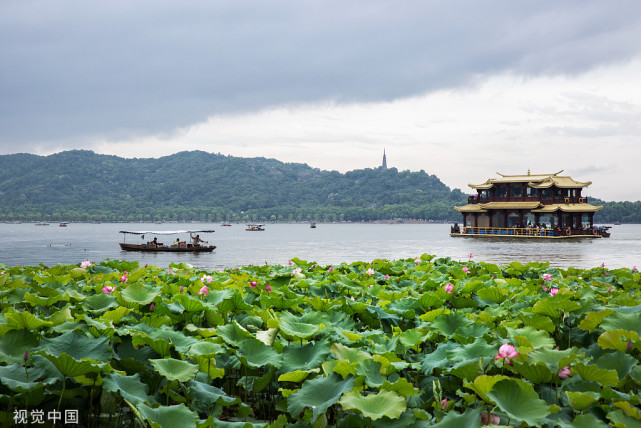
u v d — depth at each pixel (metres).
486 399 3.62
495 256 41.19
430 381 4.36
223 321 5.91
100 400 3.93
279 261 41.81
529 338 4.92
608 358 4.42
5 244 78.50
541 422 3.34
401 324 6.52
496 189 83.38
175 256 49.59
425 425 3.44
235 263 40.09
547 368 3.98
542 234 74.81
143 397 3.81
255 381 4.42
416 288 9.20
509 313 6.44
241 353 4.60
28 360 3.85
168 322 5.61
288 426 3.70
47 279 8.35
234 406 4.82
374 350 4.72
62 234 135.62
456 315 5.61
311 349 4.64
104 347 4.16
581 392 3.73
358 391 3.60
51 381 3.58
